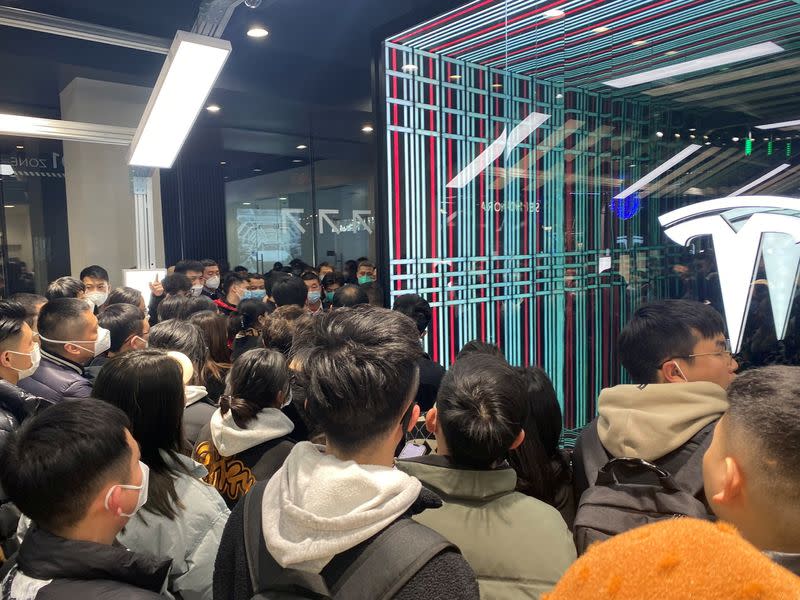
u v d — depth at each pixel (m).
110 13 4.57
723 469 0.73
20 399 1.70
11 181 6.58
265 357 1.71
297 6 4.98
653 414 1.21
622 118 3.11
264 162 8.34
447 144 3.77
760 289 2.44
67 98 6.12
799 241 2.35
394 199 3.65
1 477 0.91
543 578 0.98
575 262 3.39
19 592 0.86
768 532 0.68
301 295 3.78
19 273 6.66
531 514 1.06
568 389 3.49
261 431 1.61
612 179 3.16
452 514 1.06
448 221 3.80
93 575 0.88
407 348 0.88
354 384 0.83
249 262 8.30
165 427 1.31
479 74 3.67
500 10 3.20
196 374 2.19
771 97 2.50
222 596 0.87
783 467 0.65
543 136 3.49
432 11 3.29
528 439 1.42
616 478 1.08
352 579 0.73
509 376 1.14
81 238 6.48
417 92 3.71
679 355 1.36
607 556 0.36
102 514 0.93
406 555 0.72
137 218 4.25
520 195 3.58
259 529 0.83
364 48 6.07
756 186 2.50
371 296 3.71
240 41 5.81
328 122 7.49
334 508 0.77
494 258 3.72
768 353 2.37
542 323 3.60
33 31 5.05
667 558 0.33
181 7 4.70
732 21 2.59
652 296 2.95
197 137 7.45
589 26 3.16
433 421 1.24
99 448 0.92
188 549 1.23
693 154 2.77
